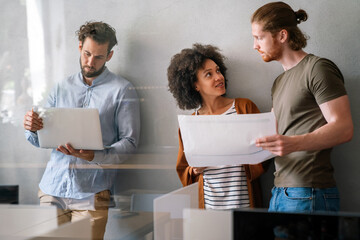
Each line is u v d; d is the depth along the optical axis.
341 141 1.42
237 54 1.94
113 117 2.10
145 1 2.08
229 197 1.76
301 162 1.55
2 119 2.24
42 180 2.16
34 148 2.18
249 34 1.93
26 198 2.16
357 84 1.80
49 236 1.72
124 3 2.12
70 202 2.07
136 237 1.84
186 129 1.53
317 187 1.52
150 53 2.08
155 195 2.02
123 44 2.12
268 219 1.19
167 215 1.83
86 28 2.15
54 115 1.93
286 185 1.58
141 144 2.06
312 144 1.41
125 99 2.09
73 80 2.17
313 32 1.85
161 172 2.04
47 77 2.20
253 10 1.92
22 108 2.22
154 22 2.07
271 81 1.90
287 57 1.63
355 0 1.80
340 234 1.12
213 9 1.98
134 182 2.05
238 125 1.48
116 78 2.12
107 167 2.06
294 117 1.55
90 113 1.90
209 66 1.93
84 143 1.92
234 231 1.23
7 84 2.24
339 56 1.83
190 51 1.96
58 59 2.19
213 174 1.78
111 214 1.97
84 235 1.85
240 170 1.77
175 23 2.04
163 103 2.05
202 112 1.96
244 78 1.93
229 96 1.95
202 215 1.35
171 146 2.03
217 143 1.51
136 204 2.00
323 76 1.47
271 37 1.61
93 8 2.15
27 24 2.24
